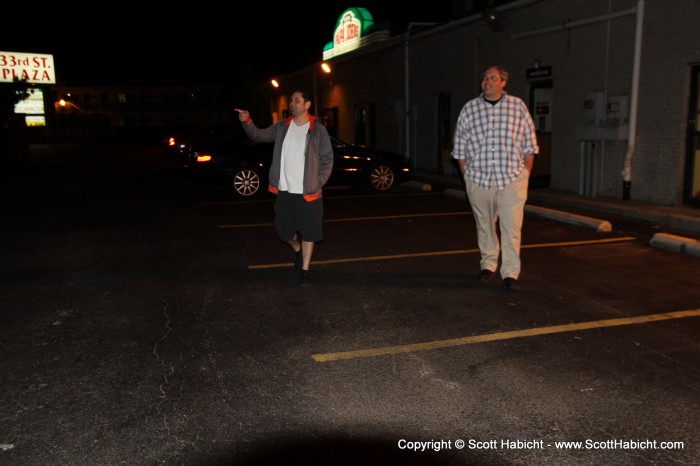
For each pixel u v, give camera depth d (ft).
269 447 10.36
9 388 12.50
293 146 18.98
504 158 18.16
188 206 37.55
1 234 28.48
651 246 25.12
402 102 61.11
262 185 42.06
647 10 32.63
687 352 14.19
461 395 12.19
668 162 32.55
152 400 11.98
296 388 12.51
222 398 12.07
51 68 151.43
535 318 16.55
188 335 15.43
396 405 11.79
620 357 13.93
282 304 17.89
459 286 19.62
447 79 53.31
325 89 85.61
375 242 26.45
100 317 16.76
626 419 11.22
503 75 17.71
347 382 12.78
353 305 17.76
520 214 18.74
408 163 45.52
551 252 24.27
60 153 100.63
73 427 10.98
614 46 35.22
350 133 77.51
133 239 27.27
